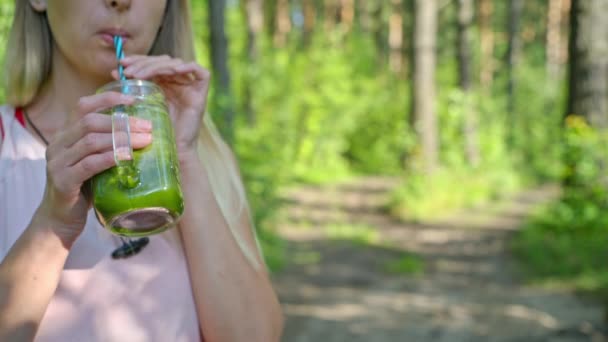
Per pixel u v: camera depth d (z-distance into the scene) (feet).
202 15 43.21
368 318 23.29
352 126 70.23
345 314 23.71
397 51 101.19
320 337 21.16
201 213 5.43
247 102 55.47
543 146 70.28
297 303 24.99
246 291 5.50
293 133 63.67
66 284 5.06
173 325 5.31
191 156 5.52
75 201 4.58
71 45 5.26
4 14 9.08
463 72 62.95
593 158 32.07
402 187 48.24
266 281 5.82
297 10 111.55
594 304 23.41
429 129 50.01
